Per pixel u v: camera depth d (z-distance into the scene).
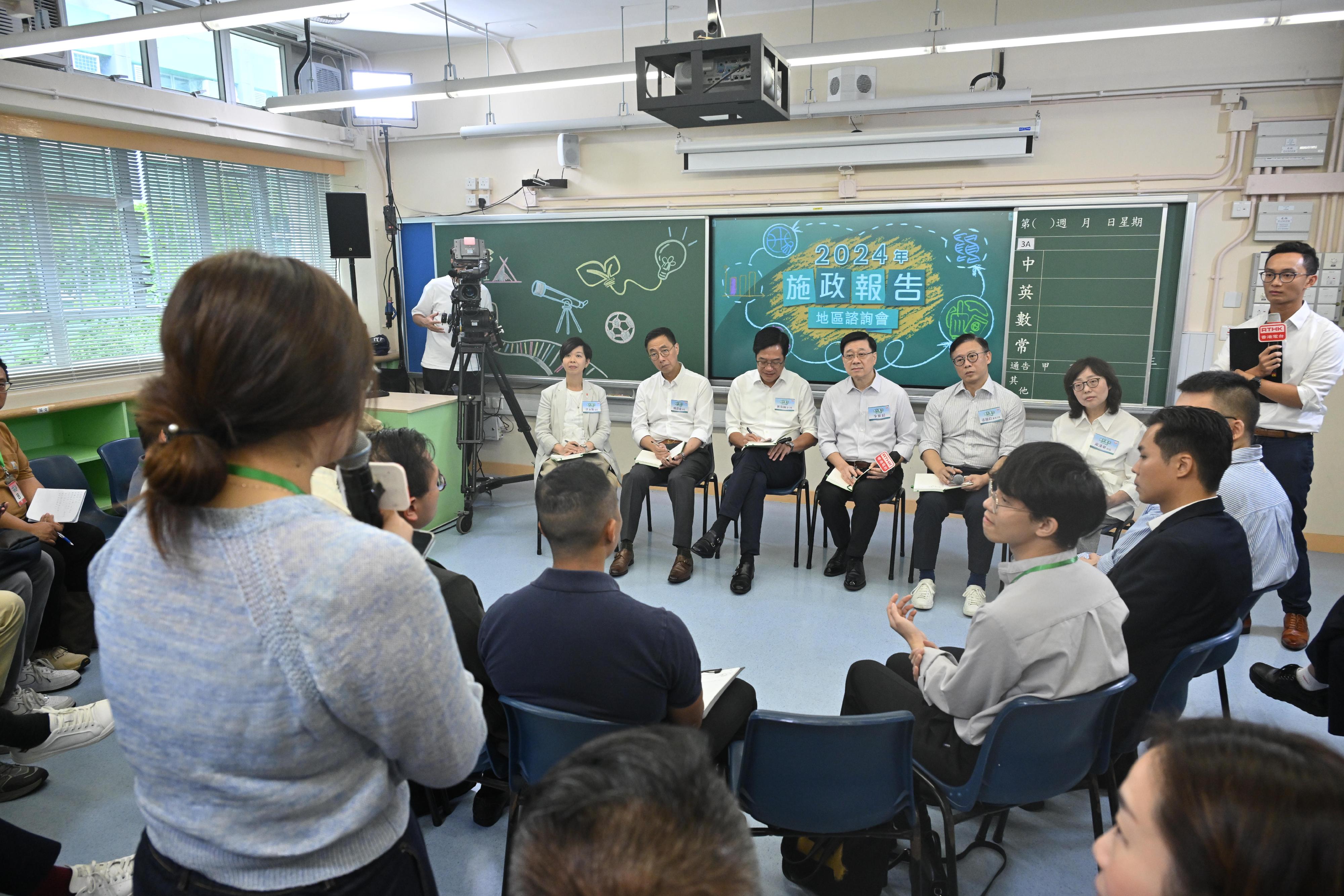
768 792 1.50
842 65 4.45
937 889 1.70
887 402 3.94
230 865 0.69
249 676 0.64
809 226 4.70
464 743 0.75
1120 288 4.23
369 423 1.02
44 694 2.69
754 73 2.63
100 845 1.97
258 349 0.63
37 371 4.17
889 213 4.54
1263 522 2.23
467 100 5.38
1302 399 2.89
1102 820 1.71
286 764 0.67
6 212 3.97
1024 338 4.43
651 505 4.72
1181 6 3.94
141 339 4.68
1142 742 1.79
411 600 0.67
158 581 0.66
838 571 3.86
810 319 4.81
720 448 5.19
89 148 4.29
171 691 0.65
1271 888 0.41
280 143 5.07
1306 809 0.42
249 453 0.67
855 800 1.49
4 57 3.53
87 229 4.33
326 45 5.30
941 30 3.56
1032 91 4.23
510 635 1.48
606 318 5.22
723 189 4.90
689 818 0.47
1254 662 2.88
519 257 5.32
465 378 4.73
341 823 0.71
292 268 0.67
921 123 4.44
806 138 4.53
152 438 0.66
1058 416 4.41
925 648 1.72
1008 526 1.50
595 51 5.00
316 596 0.64
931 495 3.56
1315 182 3.86
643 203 5.08
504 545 4.29
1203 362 4.18
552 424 4.43
